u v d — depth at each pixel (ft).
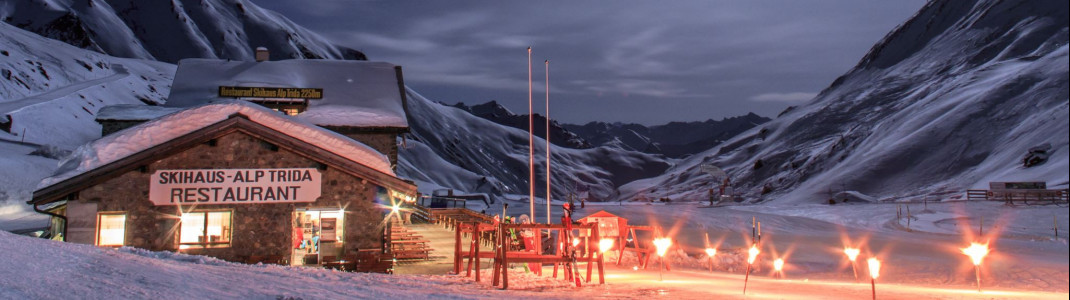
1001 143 378.32
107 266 31.73
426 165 568.82
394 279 42.88
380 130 123.85
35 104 283.79
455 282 44.29
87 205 69.31
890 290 44.57
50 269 28.45
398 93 144.25
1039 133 342.44
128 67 580.30
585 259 46.78
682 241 124.16
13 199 165.07
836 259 90.43
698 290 40.88
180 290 27.04
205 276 33.40
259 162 73.15
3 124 242.37
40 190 67.87
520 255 45.96
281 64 150.10
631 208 235.40
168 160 71.51
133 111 120.26
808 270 75.77
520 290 40.47
